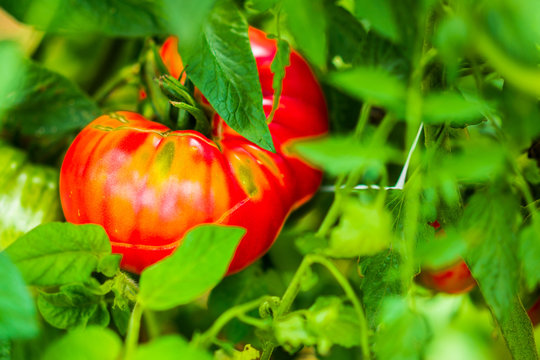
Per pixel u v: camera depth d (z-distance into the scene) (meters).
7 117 0.57
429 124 0.49
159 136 0.53
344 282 0.46
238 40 0.48
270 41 0.55
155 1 0.50
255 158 0.54
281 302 0.48
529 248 0.45
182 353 0.42
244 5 0.53
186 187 0.52
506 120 0.47
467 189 0.53
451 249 0.44
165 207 0.51
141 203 0.51
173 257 0.44
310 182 0.56
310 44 0.44
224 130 0.55
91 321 0.49
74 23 0.50
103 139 0.52
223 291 0.58
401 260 0.49
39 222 0.58
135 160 0.52
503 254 0.46
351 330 0.46
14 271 0.42
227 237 0.44
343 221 0.44
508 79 0.45
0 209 0.57
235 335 0.57
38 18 0.49
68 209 0.53
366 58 0.48
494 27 0.44
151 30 0.50
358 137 0.51
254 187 0.53
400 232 0.49
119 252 0.52
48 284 0.47
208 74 0.49
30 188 0.58
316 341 0.46
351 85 0.42
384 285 0.49
